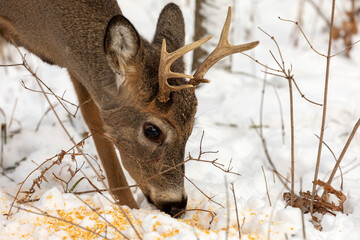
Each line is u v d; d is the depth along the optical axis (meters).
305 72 17.55
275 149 12.34
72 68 10.62
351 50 19.03
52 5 10.47
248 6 22.77
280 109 13.56
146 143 9.49
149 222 7.95
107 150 10.51
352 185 10.17
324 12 21.64
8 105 15.88
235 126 14.17
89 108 10.82
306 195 9.16
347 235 7.89
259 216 8.18
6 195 9.57
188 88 9.14
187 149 12.62
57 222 8.16
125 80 9.30
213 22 15.67
